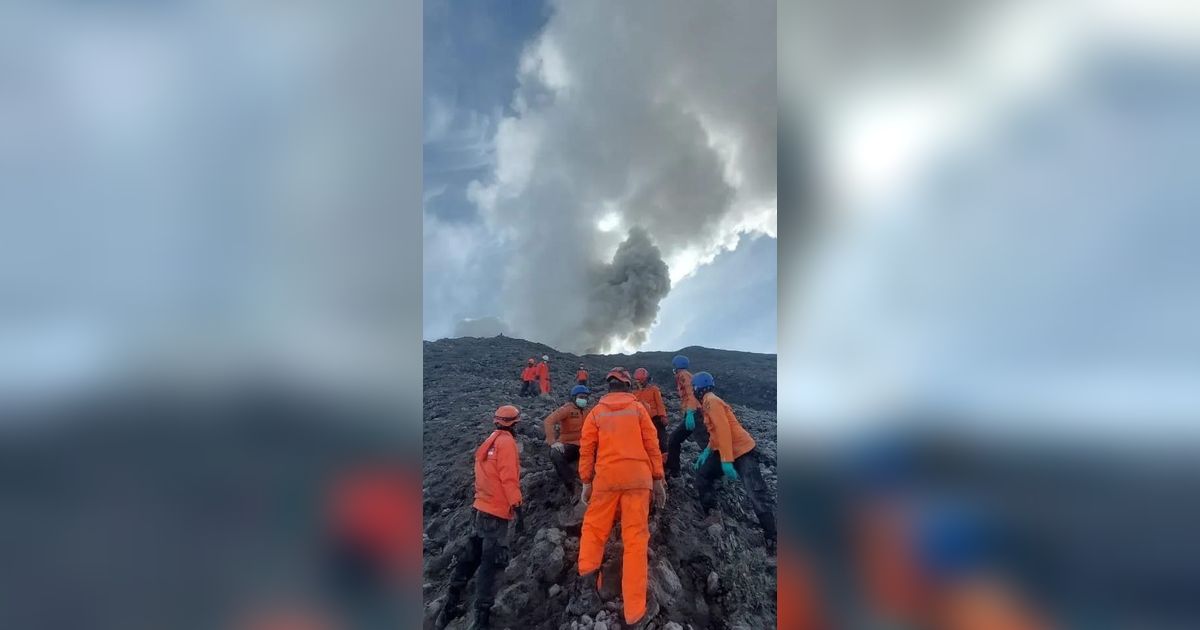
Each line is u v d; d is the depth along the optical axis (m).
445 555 2.71
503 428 2.70
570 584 2.59
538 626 2.59
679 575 2.62
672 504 2.66
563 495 2.66
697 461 2.71
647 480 2.58
